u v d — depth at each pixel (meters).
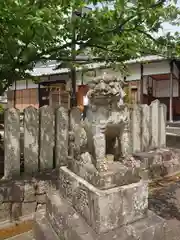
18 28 2.49
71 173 2.78
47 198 2.99
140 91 13.66
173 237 2.52
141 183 2.48
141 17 3.46
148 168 4.83
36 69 15.49
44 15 2.37
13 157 3.75
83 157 2.63
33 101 17.27
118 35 3.94
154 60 11.95
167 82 15.95
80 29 3.53
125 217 2.33
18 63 3.58
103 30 3.59
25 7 2.23
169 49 4.59
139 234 2.22
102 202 2.18
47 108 4.05
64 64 4.71
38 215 3.13
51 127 4.10
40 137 4.02
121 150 2.66
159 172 5.02
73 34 3.68
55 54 3.94
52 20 2.77
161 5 3.49
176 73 14.58
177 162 5.42
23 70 4.15
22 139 4.61
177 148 6.28
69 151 4.30
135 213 2.41
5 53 3.61
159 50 4.80
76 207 2.57
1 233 3.09
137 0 3.33
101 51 4.72
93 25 3.49
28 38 2.64
